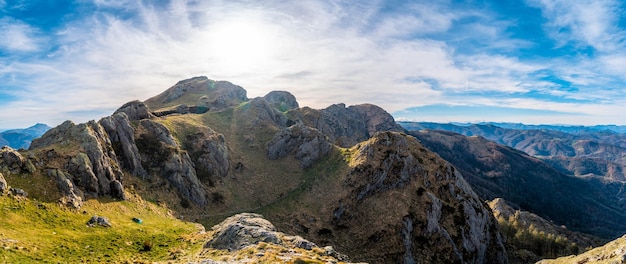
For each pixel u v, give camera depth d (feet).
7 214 219.00
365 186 472.85
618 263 270.26
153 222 314.35
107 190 331.36
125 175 381.40
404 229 415.85
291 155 592.60
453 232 448.65
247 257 159.74
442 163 542.16
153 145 452.35
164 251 215.72
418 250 413.18
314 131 613.93
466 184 554.87
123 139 412.36
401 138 549.95
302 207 457.27
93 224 252.42
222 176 504.84
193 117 637.30
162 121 542.57
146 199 369.30
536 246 612.29
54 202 263.70
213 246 203.41
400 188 479.00
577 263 344.08
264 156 596.70
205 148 520.01
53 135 372.79
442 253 418.10
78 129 360.07
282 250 168.96
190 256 195.93
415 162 518.37
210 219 406.62
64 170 304.30
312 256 165.27
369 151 519.19
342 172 506.07
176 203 400.26
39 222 227.40
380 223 427.33
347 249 399.44
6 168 270.67
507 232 648.79
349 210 447.42
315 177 520.01
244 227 209.46
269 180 533.55
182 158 459.73
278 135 622.13
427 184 499.92
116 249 207.82
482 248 471.21
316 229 418.72
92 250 197.98
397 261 388.57
